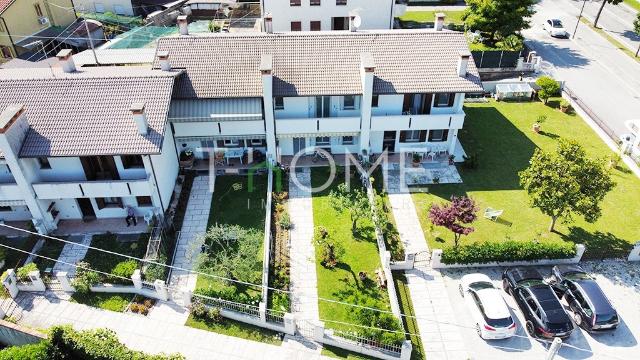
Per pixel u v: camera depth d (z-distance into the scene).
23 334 30.42
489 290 33.03
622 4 82.56
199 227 39.72
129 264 34.53
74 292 34.22
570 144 37.03
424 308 33.84
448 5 81.94
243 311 32.47
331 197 39.09
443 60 44.66
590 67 62.66
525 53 65.25
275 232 39.41
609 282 35.78
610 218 41.09
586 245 38.25
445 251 36.25
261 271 35.53
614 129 51.12
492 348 31.48
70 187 36.78
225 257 34.84
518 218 40.97
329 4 58.25
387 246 38.12
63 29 65.88
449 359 30.81
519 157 47.88
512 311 33.88
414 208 41.81
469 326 32.75
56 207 39.31
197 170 45.44
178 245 38.22
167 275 35.53
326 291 34.66
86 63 53.50
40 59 58.62
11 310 32.78
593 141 50.00
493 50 60.12
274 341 31.58
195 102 42.69
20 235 38.81
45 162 37.31
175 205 41.75
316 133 44.47
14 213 39.72
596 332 32.03
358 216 38.56
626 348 31.50
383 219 39.88
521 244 36.38
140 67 46.78
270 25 47.53
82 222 39.88
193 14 76.88
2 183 37.06
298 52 44.66
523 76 60.81
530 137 50.69
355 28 48.81
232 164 46.19
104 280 34.31
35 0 63.41
